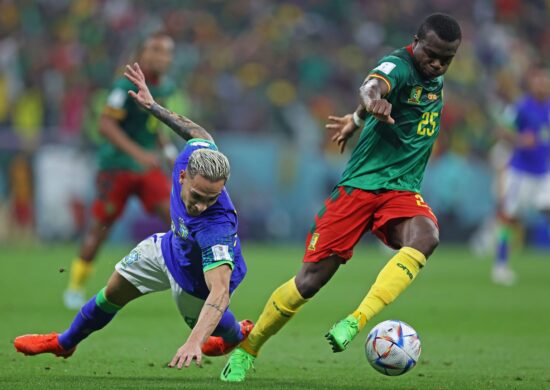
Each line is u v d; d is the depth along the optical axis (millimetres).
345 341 18438
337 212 20406
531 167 51469
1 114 73625
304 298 20141
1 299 38562
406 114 20469
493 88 90062
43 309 35031
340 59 88062
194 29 84875
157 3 86312
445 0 96312
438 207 76062
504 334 30484
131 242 68875
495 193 76562
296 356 24891
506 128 51344
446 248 76375
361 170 20625
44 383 18906
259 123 78812
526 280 52594
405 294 44250
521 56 95438
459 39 19953
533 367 23188
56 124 74375
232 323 20125
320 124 80438
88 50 78750
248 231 72750
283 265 57375
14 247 66000
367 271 56625
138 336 28297
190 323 20156
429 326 32531
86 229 67562
